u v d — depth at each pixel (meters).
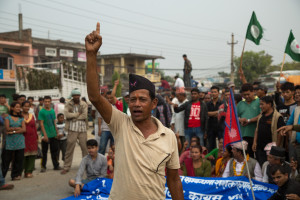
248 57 45.75
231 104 4.57
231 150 5.69
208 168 5.71
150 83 2.28
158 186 2.21
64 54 34.41
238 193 5.07
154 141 2.22
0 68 26.81
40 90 17.64
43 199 5.83
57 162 8.22
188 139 7.75
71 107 7.83
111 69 41.94
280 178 4.09
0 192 6.25
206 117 7.61
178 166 2.40
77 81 19.45
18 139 6.95
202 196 5.21
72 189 6.45
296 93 5.42
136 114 2.21
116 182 2.23
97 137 8.42
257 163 5.36
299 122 5.34
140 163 2.16
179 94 8.26
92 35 2.18
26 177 7.40
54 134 8.03
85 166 6.15
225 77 45.97
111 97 8.10
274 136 5.62
